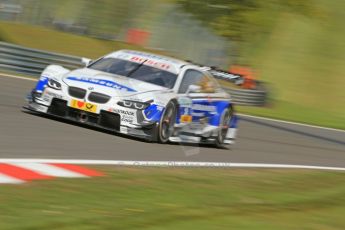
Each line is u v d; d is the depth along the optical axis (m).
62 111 32.41
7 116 32.12
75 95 32.06
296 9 125.69
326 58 123.00
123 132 31.67
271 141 48.78
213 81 38.34
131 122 31.67
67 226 16.47
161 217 18.94
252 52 112.75
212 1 108.75
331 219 22.66
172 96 33.25
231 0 109.62
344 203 26.28
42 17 101.12
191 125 35.50
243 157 36.25
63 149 26.81
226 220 19.95
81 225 16.75
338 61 123.12
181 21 111.50
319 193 27.81
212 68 39.00
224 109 38.81
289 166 35.62
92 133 31.95
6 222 15.88
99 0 106.94
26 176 21.34
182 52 107.94
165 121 33.00
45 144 27.09
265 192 25.94
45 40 87.69
